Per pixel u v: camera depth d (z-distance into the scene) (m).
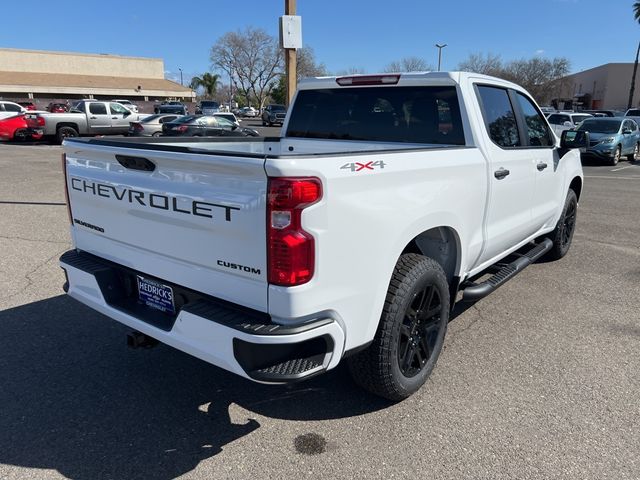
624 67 63.72
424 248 3.65
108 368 3.66
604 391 3.40
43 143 22.91
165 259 2.83
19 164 15.07
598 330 4.32
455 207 3.34
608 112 32.81
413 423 3.05
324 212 2.36
